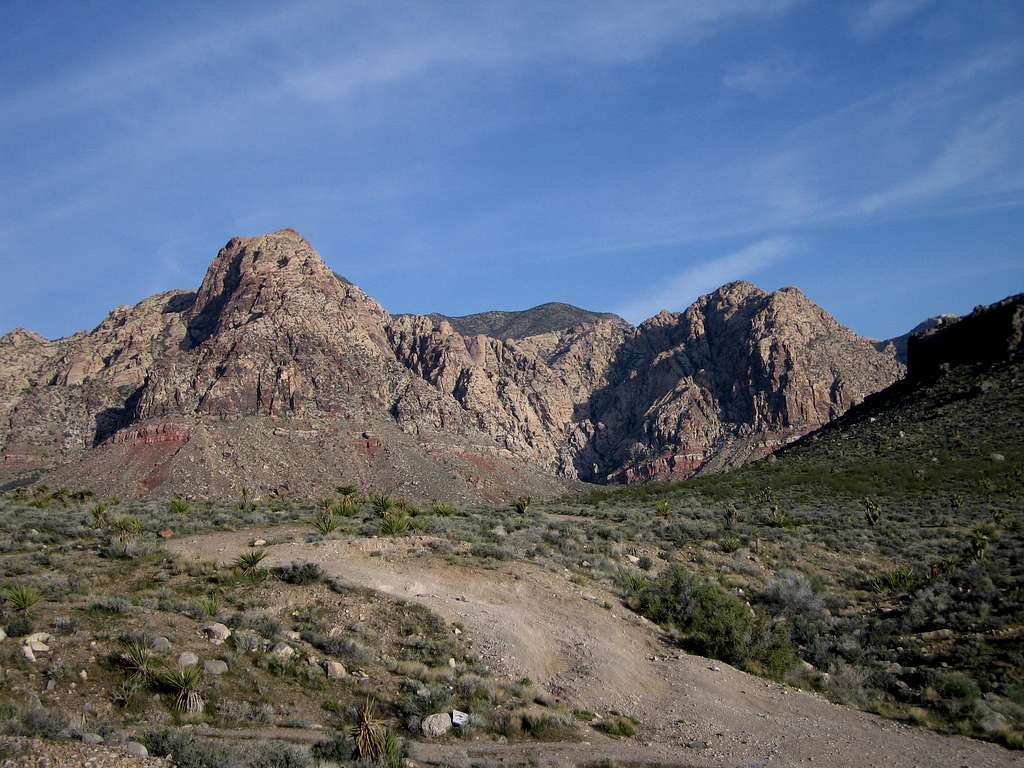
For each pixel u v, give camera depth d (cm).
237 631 2048
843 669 2572
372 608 2359
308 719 1741
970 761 1844
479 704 1911
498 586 2770
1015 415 7806
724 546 4003
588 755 1728
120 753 1341
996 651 2562
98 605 2083
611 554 3647
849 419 10869
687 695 2166
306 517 4250
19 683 1633
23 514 3950
